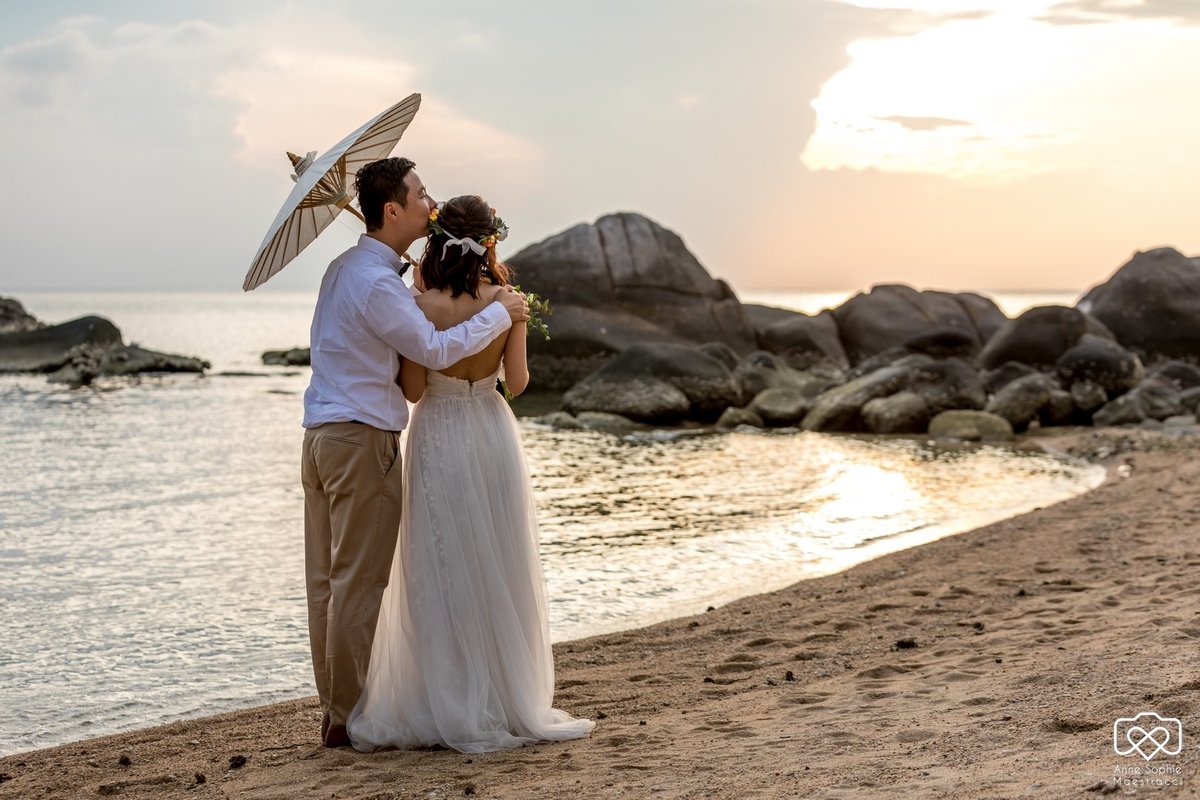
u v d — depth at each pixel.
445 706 4.63
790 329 31.80
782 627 7.09
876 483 14.33
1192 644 5.07
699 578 9.05
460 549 4.71
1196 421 20.31
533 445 18.80
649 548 10.27
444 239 4.84
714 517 11.88
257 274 4.72
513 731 4.72
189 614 8.03
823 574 9.14
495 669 4.73
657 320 31.09
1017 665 5.27
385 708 4.74
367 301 4.58
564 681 6.02
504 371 5.03
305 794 4.15
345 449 4.64
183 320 103.44
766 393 23.27
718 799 3.61
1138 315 29.66
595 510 12.34
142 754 5.08
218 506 12.74
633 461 16.77
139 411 23.52
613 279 31.27
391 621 4.81
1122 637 5.55
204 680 6.55
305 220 4.85
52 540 10.73
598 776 4.07
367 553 4.70
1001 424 20.16
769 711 4.95
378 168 4.76
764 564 9.55
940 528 11.08
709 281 32.12
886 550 10.07
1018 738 3.87
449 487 4.74
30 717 5.93
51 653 7.09
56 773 4.83
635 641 6.99
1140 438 18.38
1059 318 26.25
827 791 3.53
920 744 3.99
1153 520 9.97
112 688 6.42
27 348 33.66
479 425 4.85
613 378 23.38
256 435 19.72
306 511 4.85
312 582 4.84
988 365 26.59
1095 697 4.27
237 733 5.38
